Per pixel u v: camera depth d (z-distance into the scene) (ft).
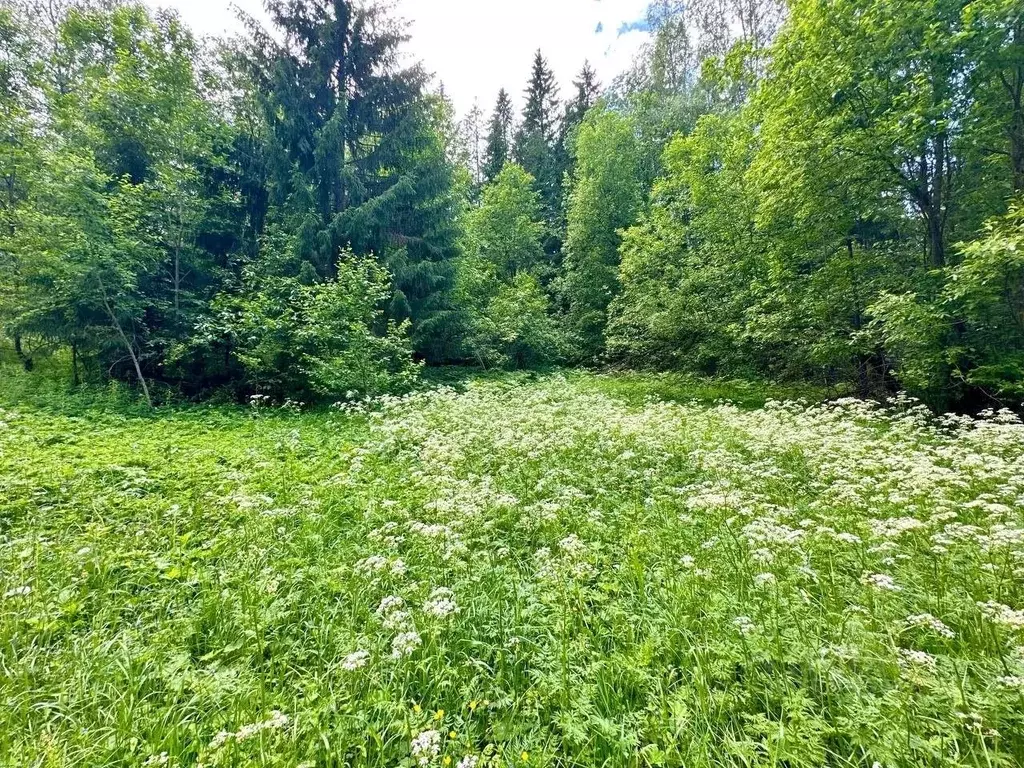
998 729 7.49
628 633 10.43
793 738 7.55
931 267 34.53
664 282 55.21
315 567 13.58
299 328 40.32
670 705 8.47
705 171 51.01
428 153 52.90
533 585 12.57
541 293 79.97
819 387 46.42
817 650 9.35
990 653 9.28
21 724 8.19
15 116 41.57
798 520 15.99
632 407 39.75
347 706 8.61
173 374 43.60
